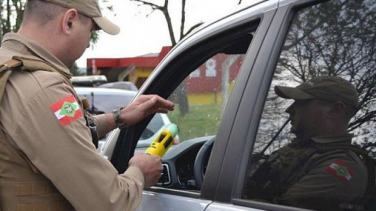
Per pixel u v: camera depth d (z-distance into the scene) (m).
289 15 1.83
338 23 1.71
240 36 2.08
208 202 1.89
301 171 1.73
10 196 1.74
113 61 16.55
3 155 1.73
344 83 1.69
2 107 1.72
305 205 1.69
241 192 1.81
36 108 1.69
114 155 2.62
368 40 1.64
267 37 1.88
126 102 7.05
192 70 2.50
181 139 2.95
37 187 1.74
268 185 1.78
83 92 6.96
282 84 1.82
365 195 1.57
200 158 2.37
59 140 1.69
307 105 1.76
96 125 2.29
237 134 1.87
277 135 1.81
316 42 1.76
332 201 1.64
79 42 1.93
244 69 1.93
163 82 2.53
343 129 1.67
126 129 2.64
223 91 2.71
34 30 1.86
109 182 1.77
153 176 2.00
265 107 1.84
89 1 1.93
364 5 1.65
